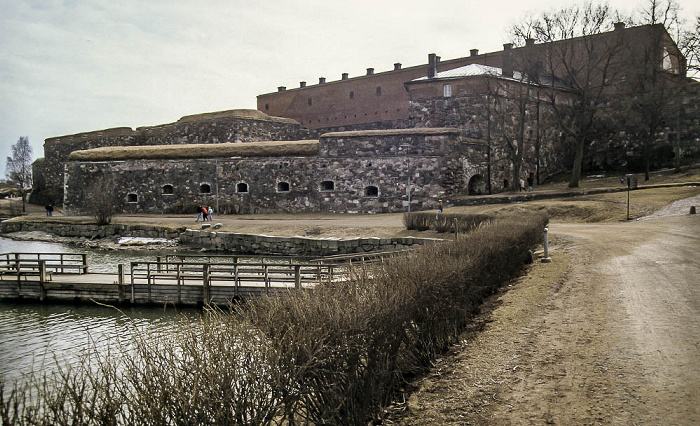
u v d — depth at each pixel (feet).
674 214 95.40
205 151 158.30
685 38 153.28
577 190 133.49
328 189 148.25
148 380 15.76
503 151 160.45
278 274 75.82
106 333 53.21
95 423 14.10
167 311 62.49
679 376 21.56
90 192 148.36
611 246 63.87
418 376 26.68
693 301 33.09
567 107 181.88
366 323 20.57
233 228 122.31
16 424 13.00
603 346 26.27
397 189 142.61
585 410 19.61
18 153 368.07
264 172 152.66
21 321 59.98
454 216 99.09
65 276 74.59
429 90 167.02
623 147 176.14
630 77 172.04
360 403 20.93
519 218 75.87
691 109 166.09
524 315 34.86
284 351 17.53
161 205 160.45
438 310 29.17
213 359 16.16
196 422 14.71
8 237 142.82
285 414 17.69
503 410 20.68
